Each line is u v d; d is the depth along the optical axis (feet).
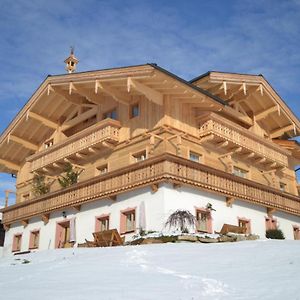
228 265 26.12
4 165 98.37
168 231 51.85
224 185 61.52
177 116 65.46
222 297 18.35
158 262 28.76
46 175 85.56
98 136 70.95
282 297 17.71
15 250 81.56
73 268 28.68
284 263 25.25
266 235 65.77
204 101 66.03
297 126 86.63
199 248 34.73
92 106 79.56
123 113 71.51
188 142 65.51
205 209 58.59
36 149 93.50
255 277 22.03
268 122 87.30
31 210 77.97
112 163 70.64
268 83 75.51
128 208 58.70
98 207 64.23
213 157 69.56
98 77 65.82
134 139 67.72
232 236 49.93
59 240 70.59
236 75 70.59
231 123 71.10
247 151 74.54
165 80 60.34
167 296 18.74
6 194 88.58
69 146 77.71
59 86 74.79
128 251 35.50
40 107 84.17
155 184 54.85
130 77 61.16
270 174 82.79
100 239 54.54
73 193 68.33
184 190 56.59
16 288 22.25
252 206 67.56
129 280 22.76
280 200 73.05
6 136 89.92
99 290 20.34
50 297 19.21
